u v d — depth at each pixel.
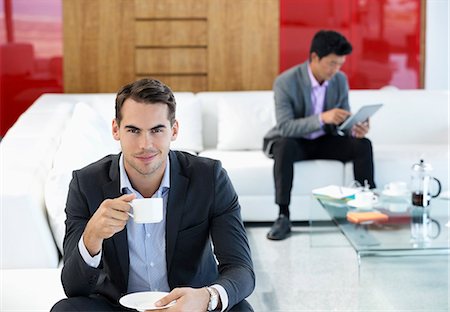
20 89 7.30
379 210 4.77
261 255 5.13
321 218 5.15
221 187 2.81
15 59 7.27
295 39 7.32
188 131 6.24
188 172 2.80
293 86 5.72
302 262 4.98
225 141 6.26
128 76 7.29
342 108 5.81
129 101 2.63
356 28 7.36
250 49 7.31
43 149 4.15
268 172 5.68
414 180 4.87
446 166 5.73
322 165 5.69
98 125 4.48
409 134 6.44
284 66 7.35
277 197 5.51
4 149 4.11
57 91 7.32
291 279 4.64
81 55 7.26
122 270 2.73
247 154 6.05
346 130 5.74
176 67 7.29
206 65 7.31
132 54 7.27
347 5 7.33
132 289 2.78
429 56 7.38
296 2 7.29
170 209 2.74
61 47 7.26
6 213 3.32
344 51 5.56
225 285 2.54
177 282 2.75
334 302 4.25
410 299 4.27
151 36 7.25
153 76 7.30
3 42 7.24
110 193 2.75
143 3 7.21
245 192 5.70
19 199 3.32
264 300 4.29
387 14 7.36
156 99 2.63
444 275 4.71
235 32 7.28
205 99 6.47
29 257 3.37
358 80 7.43
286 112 5.68
